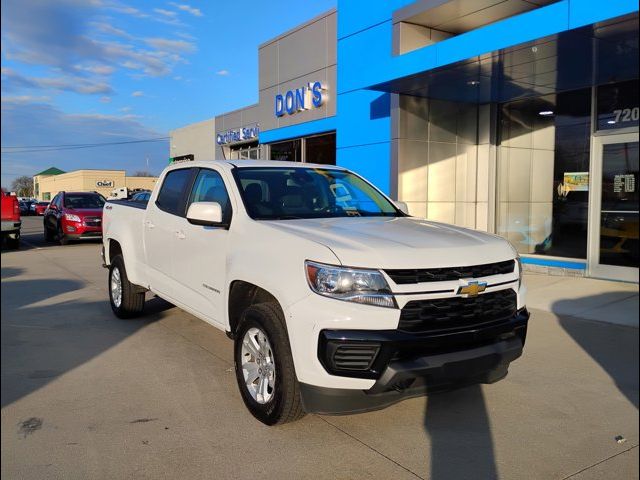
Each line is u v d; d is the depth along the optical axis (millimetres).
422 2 9539
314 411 3395
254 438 3682
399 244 3537
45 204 53844
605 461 3424
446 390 3600
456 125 11203
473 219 11625
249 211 4379
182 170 5668
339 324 3242
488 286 3604
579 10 6523
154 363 5199
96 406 4184
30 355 5434
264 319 3727
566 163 10250
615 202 9219
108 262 7180
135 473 3230
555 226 10539
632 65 8172
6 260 13359
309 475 3234
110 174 67562
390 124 10680
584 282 9156
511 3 9148
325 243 3506
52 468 3270
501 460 3428
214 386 4613
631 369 5047
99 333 6250
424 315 3359
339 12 12523
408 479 3201
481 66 8289
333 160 15172
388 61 9219
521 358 5371
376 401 3342
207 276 4668
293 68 16453
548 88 9758
